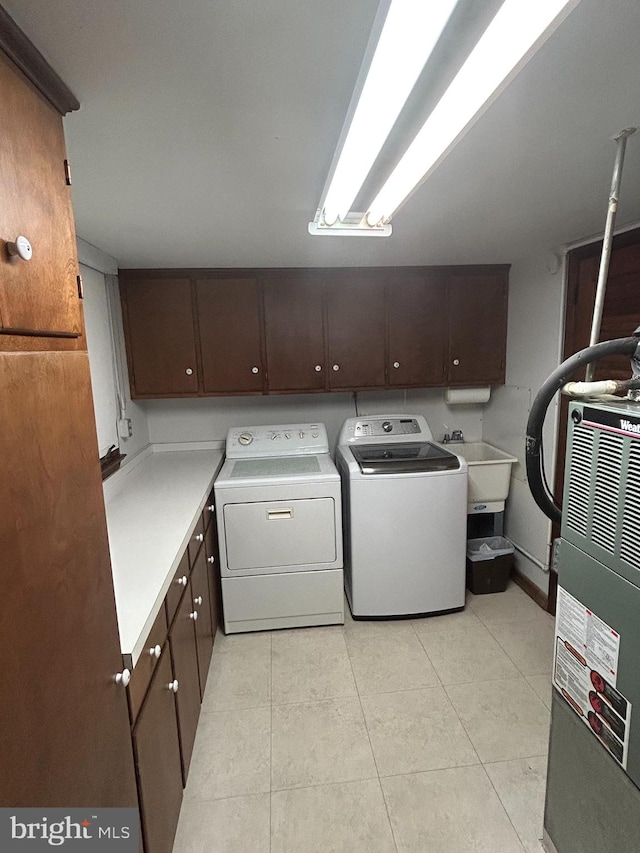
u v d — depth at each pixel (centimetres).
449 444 330
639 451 90
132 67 82
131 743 106
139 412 288
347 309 276
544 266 247
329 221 160
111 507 200
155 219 171
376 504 242
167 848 128
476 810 149
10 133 67
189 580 175
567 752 121
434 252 239
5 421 63
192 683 172
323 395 316
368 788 158
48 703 71
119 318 258
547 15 65
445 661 220
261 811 151
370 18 71
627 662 97
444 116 93
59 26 71
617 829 103
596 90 93
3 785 59
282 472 249
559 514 126
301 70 84
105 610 94
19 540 65
